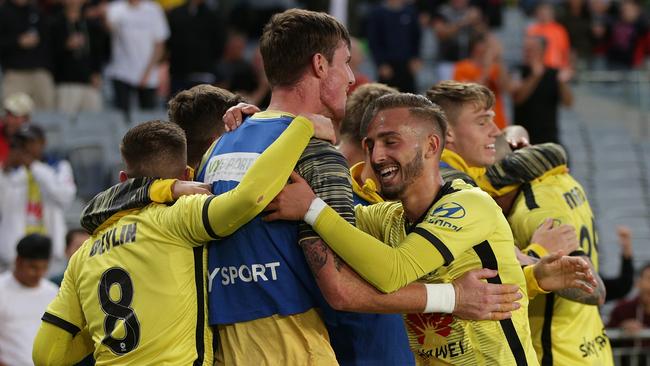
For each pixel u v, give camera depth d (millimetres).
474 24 22188
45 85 17500
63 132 16859
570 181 6711
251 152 5109
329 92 5203
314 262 4938
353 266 4895
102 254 5258
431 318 5195
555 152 6602
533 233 6430
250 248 5078
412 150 5090
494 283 5125
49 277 12141
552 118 14656
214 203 4934
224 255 5129
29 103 14617
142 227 5156
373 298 4930
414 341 5320
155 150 5309
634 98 20094
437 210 5078
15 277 10180
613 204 17500
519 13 26672
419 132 5105
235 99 5973
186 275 5105
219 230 4953
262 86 15141
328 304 5148
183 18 18328
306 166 5023
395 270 4883
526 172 6496
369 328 5508
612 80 20172
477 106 6348
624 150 18969
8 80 17344
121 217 5281
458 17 23391
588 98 20203
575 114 20141
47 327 5449
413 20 18734
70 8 17844
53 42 17734
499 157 6789
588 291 5566
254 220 5074
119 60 18406
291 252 5074
